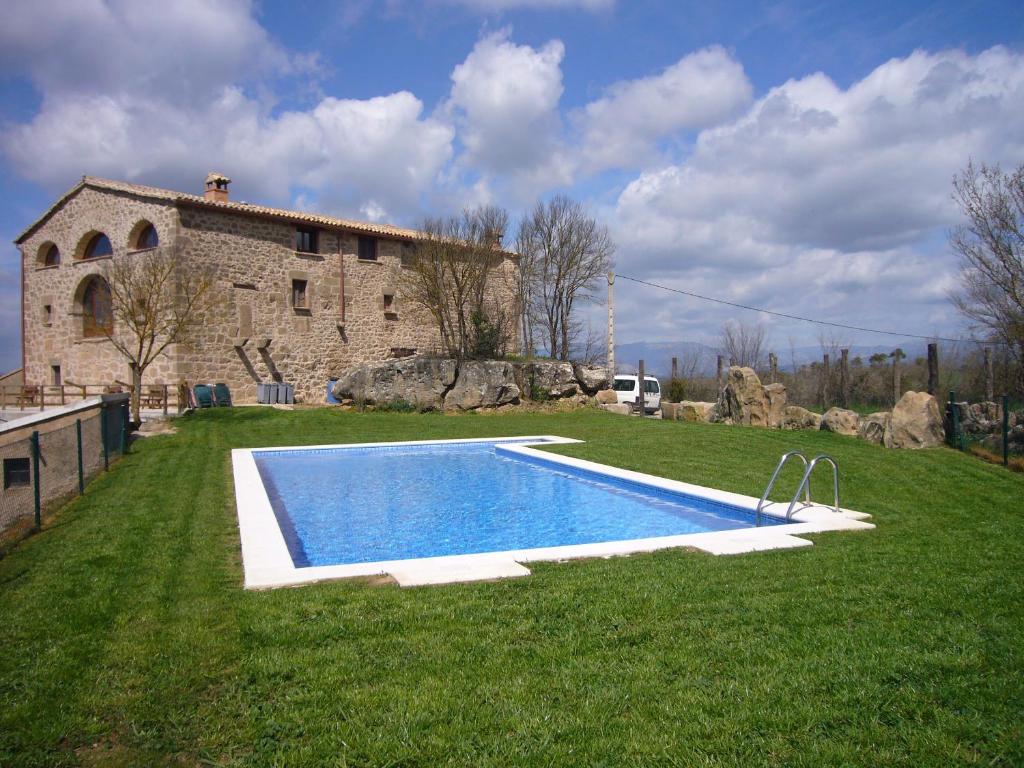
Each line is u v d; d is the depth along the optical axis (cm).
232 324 2247
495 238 2670
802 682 371
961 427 1412
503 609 491
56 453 1055
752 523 927
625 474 1217
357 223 2642
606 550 693
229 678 384
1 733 330
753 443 1529
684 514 1050
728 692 362
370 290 2634
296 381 2423
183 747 317
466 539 915
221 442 1606
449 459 1575
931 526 795
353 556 828
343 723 333
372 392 2291
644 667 393
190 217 2152
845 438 1585
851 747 310
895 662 394
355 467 1477
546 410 2334
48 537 744
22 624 474
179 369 2122
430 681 377
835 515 862
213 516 854
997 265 1580
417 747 313
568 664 398
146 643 436
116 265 2030
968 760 299
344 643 430
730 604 499
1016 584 542
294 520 1025
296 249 2423
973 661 394
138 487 1045
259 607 501
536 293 3306
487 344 2566
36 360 2698
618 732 325
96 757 312
